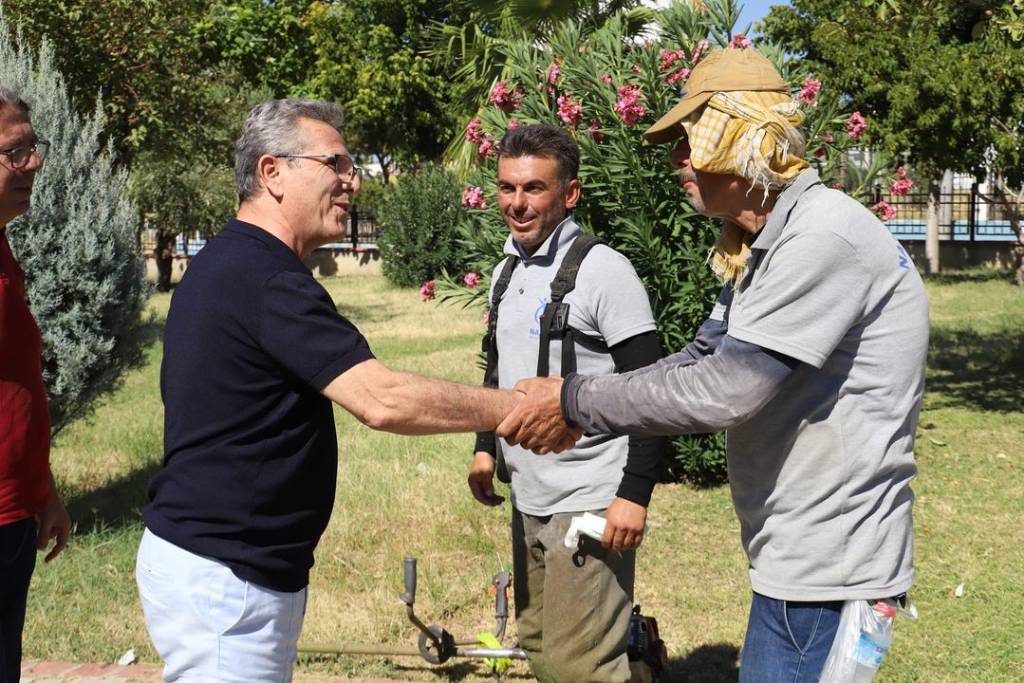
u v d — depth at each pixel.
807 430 2.22
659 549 6.03
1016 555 5.74
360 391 2.32
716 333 2.51
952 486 7.20
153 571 2.37
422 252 23.59
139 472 7.92
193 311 2.36
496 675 4.36
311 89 28.47
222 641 2.33
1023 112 13.65
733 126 2.19
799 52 20.92
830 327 2.12
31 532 3.14
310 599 5.21
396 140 29.39
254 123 2.47
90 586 5.49
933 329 14.77
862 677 2.23
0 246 3.11
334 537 6.17
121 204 6.45
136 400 11.19
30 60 6.42
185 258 27.83
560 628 3.19
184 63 15.48
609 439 3.19
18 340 3.06
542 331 3.17
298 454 2.38
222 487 2.34
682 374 2.26
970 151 14.30
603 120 6.91
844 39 15.43
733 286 2.41
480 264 7.39
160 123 14.38
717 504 6.92
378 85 27.66
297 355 2.31
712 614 5.04
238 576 2.34
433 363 12.59
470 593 5.30
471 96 11.77
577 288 3.15
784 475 2.25
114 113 13.98
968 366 11.97
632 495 2.96
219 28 27.61
